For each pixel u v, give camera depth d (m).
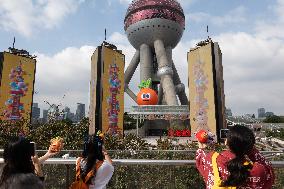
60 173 5.59
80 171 4.66
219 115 49.88
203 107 52.06
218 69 51.72
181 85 103.19
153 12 99.81
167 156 9.02
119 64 54.28
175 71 107.75
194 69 55.38
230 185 3.56
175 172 5.99
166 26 99.69
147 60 100.62
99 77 50.47
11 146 3.56
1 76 41.72
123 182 6.05
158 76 94.31
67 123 22.58
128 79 104.25
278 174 5.37
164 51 97.12
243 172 3.51
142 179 6.03
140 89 87.31
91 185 4.52
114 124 50.50
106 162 4.72
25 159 3.60
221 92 50.81
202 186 5.91
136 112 75.19
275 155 7.97
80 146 19.86
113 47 53.72
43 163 5.16
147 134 89.31
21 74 44.25
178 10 102.81
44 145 20.39
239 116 135.62
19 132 21.39
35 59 46.66
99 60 51.09
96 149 4.67
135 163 5.12
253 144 3.72
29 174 3.50
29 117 44.16
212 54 52.50
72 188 4.62
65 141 19.91
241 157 3.69
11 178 3.42
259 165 3.65
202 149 4.36
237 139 3.71
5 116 41.16
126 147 22.41
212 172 3.86
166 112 74.94
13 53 43.78
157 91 104.31
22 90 43.91
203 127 51.31
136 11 102.44
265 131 86.69
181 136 70.44
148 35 100.38
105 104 49.53
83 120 22.77
